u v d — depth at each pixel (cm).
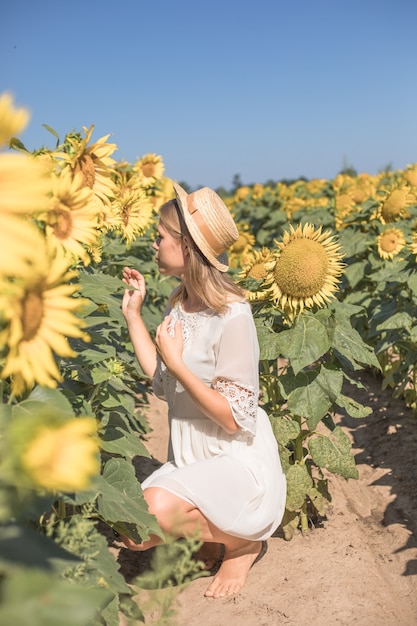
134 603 218
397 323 448
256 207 1191
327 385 320
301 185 1430
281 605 275
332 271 323
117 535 324
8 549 113
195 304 290
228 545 284
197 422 287
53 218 175
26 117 102
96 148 224
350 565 305
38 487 109
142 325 315
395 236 617
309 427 316
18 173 107
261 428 296
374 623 263
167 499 267
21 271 108
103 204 234
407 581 300
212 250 272
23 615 95
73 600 97
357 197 840
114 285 272
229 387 274
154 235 663
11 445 102
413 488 390
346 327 333
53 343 149
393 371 519
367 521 364
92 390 279
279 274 322
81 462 104
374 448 464
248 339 277
